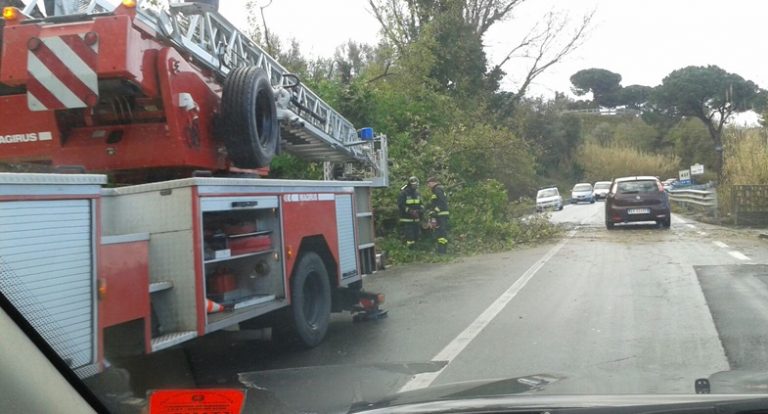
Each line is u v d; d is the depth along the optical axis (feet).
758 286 33.71
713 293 32.01
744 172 84.64
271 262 22.52
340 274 27.53
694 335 23.76
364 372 16.75
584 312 28.68
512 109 122.01
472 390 12.53
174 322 17.81
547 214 69.21
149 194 17.95
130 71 20.66
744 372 13.29
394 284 39.99
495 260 49.80
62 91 20.65
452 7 104.22
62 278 13.56
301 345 23.88
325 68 88.58
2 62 20.75
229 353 23.09
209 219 19.17
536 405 10.75
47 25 20.97
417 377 17.51
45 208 13.26
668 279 36.73
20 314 11.21
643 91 363.56
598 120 336.08
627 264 43.57
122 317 15.34
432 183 55.01
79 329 13.88
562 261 46.70
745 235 62.23
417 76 86.89
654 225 76.54
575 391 11.80
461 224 60.70
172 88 22.39
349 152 41.78
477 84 109.19
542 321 27.25
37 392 10.51
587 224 83.56
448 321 28.30
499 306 31.01
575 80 376.89
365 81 71.46
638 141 282.56
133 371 15.85
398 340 25.26
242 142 24.53
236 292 21.09
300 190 24.49
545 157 224.12
